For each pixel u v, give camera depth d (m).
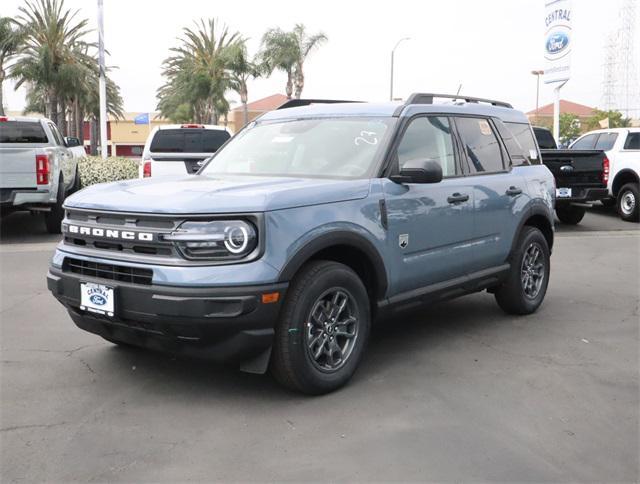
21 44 41.28
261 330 3.94
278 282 3.92
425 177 4.64
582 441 3.71
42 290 7.45
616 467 3.42
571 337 5.72
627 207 14.41
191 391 4.39
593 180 12.99
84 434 3.76
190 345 3.98
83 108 58.22
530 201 6.29
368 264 4.62
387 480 3.27
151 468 3.38
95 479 3.27
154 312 3.88
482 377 4.71
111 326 4.26
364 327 4.53
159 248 3.94
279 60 34.28
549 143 15.84
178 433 3.78
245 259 3.87
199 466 3.40
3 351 5.22
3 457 3.48
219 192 4.09
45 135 12.21
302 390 4.23
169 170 11.80
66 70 40.94
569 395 4.39
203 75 48.50
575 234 12.59
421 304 5.16
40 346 5.35
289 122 5.61
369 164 4.81
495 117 6.27
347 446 3.62
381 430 3.82
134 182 4.87
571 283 8.05
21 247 10.53
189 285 3.80
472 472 3.36
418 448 3.61
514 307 6.32
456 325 6.08
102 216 4.21
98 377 4.65
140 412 4.06
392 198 4.74
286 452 3.55
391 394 4.37
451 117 5.64
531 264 6.43
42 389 4.43
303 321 4.09
